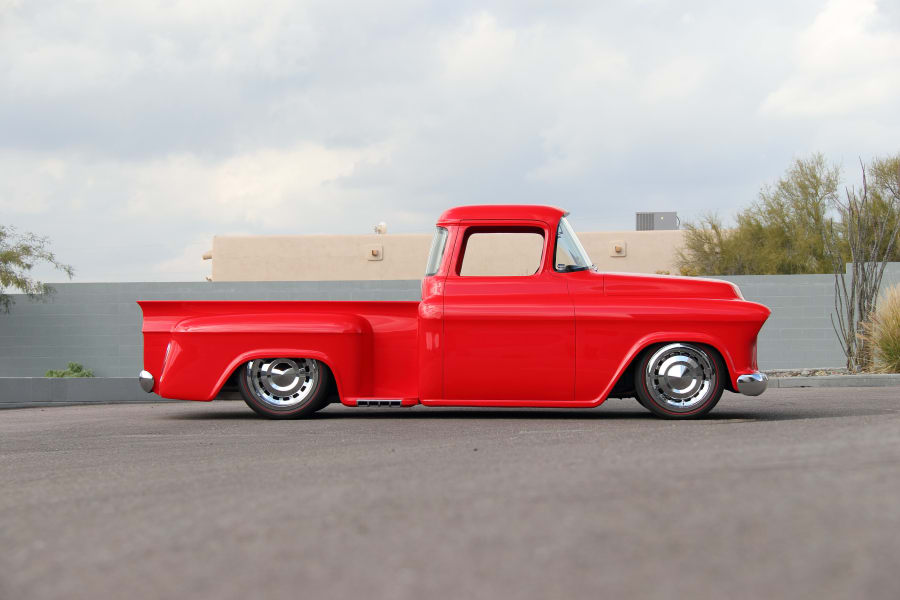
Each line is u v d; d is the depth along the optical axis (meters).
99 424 7.95
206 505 3.50
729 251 28.48
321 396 7.84
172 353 7.86
